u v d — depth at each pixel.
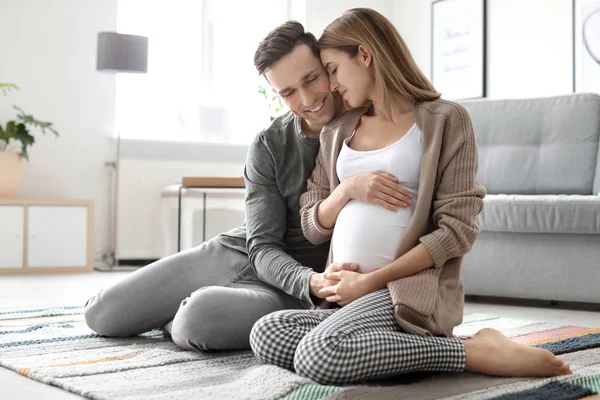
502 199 3.29
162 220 5.71
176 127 6.05
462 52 5.93
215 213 5.69
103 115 5.69
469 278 3.45
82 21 5.62
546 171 3.90
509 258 3.35
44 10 5.50
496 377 1.62
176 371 1.71
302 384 1.46
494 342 1.65
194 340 1.86
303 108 1.80
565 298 3.22
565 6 5.18
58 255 5.05
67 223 5.07
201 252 2.11
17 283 4.29
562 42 5.20
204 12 6.18
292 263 1.82
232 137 6.31
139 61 5.21
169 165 5.82
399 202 1.68
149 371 1.72
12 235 4.92
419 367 1.53
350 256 1.70
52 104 5.54
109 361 1.84
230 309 1.86
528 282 3.30
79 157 5.62
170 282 2.08
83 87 5.62
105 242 5.73
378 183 1.67
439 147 1.66
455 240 1.62
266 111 6.40
